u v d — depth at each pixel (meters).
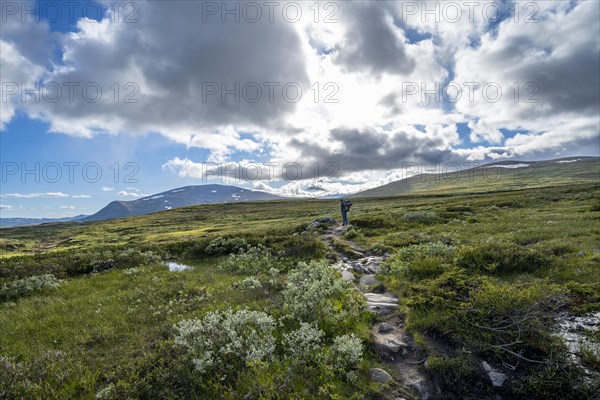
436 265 12.20
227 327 7.83
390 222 28.66
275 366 6.91
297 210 108.06
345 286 11.12
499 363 6.67
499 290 8.23
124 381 6.66
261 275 14.77
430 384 6.47
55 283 15.86
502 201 41.00
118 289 14.77
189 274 16.72
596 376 5.88
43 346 8.99
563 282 9.87
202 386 6.48
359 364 6.86
